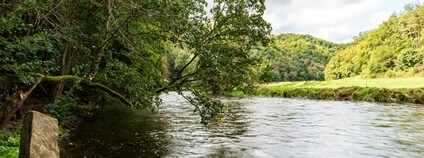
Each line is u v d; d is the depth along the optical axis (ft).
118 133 57.36
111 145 47.73
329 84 254.06
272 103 144.36
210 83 50.16
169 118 79.87
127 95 47.24
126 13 39.88
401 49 344.28
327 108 119.44
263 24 48.52
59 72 53.36
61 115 52.01
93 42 44.88
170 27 38.96
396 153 48.34
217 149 48.44
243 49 49.52
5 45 35.83
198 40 40.96
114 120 73.41
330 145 53.31
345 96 174.19
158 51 61.57
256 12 48.44
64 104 51.34
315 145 53.11
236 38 49.19
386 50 351.25
